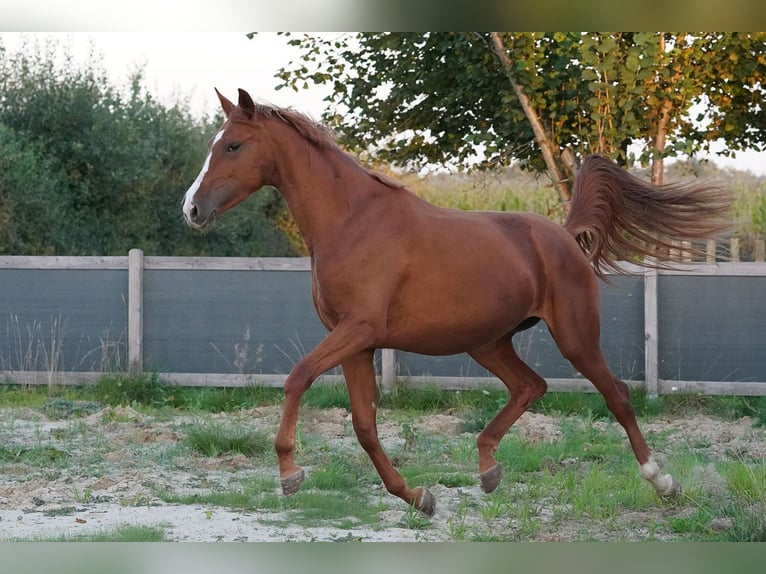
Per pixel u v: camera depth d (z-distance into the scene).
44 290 12.34
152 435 8.93
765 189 17.98
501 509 6.27
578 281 6.39
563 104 12.16
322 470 7.34
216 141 5.79
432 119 14.04
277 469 7.71
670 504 6.38
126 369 12.25
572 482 6.71
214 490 6.90
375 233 5.69
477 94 13.19
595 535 5.70
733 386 11.10
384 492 6.94
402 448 8.43
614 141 11.64
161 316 12.16
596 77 11.46
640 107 11.88
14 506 6.45
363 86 13.89
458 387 11.47
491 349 6.54
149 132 20.73
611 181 6.91
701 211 6.91
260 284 12.05
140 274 12.10
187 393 11.80
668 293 11.34
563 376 11.38
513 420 6.51
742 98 13.23
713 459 7.86
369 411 5.87
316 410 10.59
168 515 6.25
